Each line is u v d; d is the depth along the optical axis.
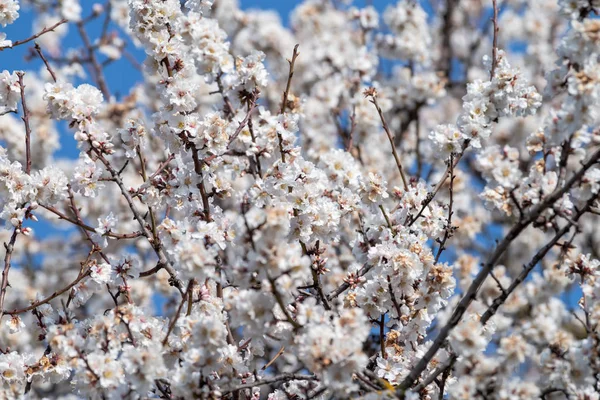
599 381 4.80
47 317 5.80
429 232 5.98
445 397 5.32
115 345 4.73
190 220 5.68
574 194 4.78
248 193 5.57
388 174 10.80
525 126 12.62
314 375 4.75
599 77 4.44
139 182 10.88
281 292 4.29
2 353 5.81
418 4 11.53
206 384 4.64
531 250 11.76
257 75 5.82
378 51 11.72
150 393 5.04
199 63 5.59
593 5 4.74
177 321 5.19
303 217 5.53
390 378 5.30
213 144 5.66
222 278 5.57
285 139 5.78
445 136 5.83
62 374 5.65
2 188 5.78
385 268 5.57
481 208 12.19
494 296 9.61
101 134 5.69
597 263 5.09
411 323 5.64
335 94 10.95
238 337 6.50
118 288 5.82
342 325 4.31
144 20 5.71
